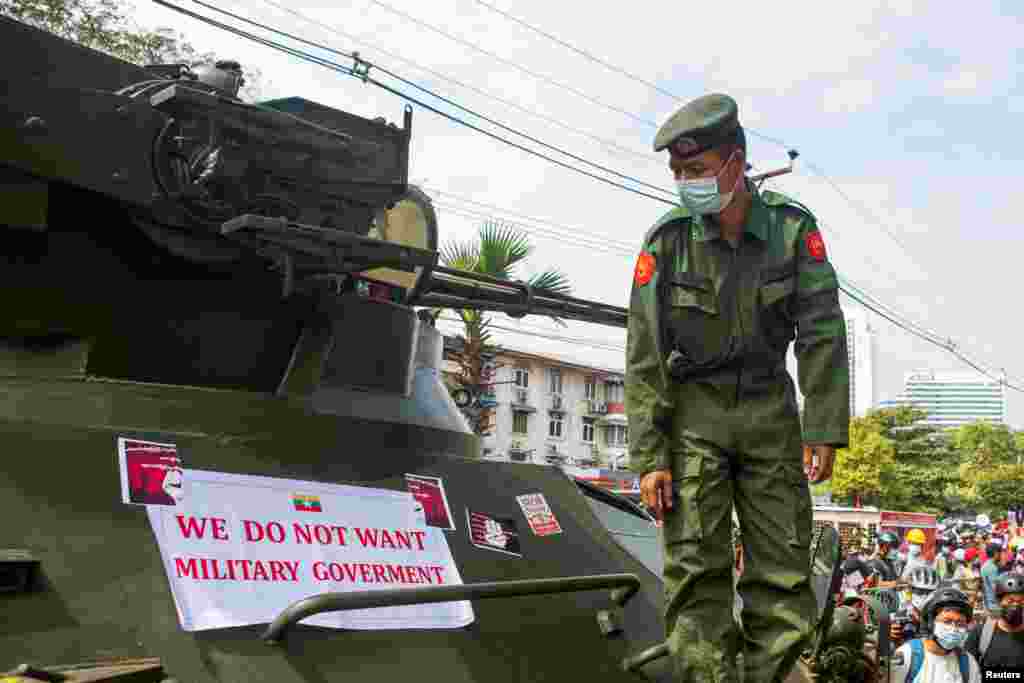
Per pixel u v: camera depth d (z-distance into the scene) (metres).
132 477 2.90
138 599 2.63
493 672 3.12
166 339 3.52
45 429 2.89
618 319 5.19
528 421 53.56
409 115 3.86
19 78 3.09
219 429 3.22
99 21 11.21
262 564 2.94
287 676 2.69
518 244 16.64
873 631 7.16
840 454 52.16
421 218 4.40
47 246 3.28
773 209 3.32
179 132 3.35
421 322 4.37
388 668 2.90
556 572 3.70
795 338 3.39
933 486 55.38
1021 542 24.50
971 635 7.33
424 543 3.40
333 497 3.28
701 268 3.26
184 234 3.43
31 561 2.51
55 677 2.14
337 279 4.04
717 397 3.26
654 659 3.44
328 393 3.74
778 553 3.23
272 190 3.51
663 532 3.27
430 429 4.00
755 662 3.21
